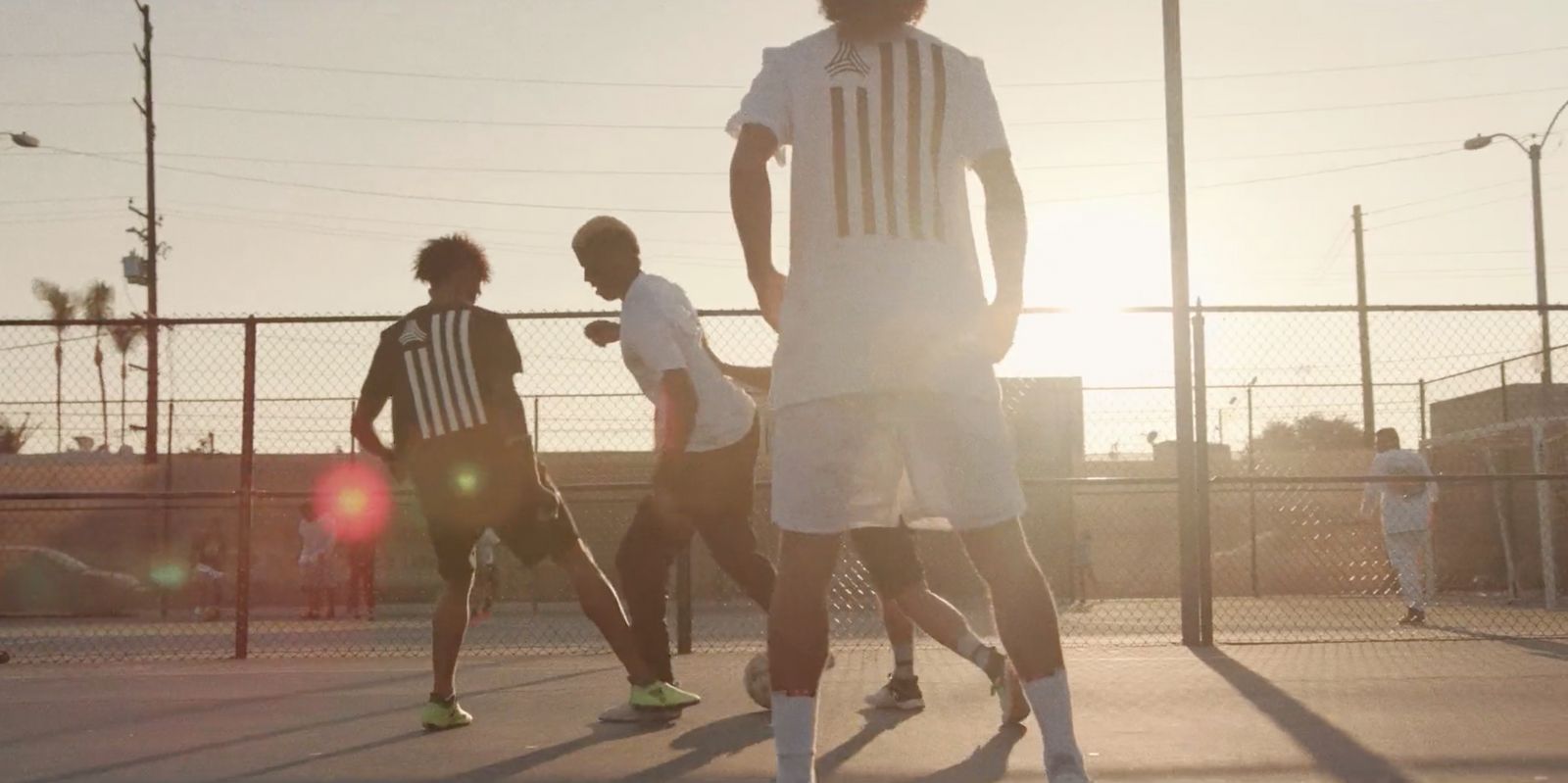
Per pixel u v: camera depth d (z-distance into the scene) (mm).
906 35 2865
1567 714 5012
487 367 5031
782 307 2803
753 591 5355
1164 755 4188
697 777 4008
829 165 2766
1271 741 4430
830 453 2725
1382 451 11477
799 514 2750
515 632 12102
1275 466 18781
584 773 4098
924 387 2697
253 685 6648
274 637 11664
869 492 2791
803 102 2809
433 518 5043
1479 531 17891
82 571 18312
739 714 5320
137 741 4852
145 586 18688
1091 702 5387
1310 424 18688
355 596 17016
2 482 18469
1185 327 8289
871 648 8062
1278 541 19266
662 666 5250
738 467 5277
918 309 2707
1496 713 5047
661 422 5180
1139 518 20562
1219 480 8281
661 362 5027
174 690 6465
